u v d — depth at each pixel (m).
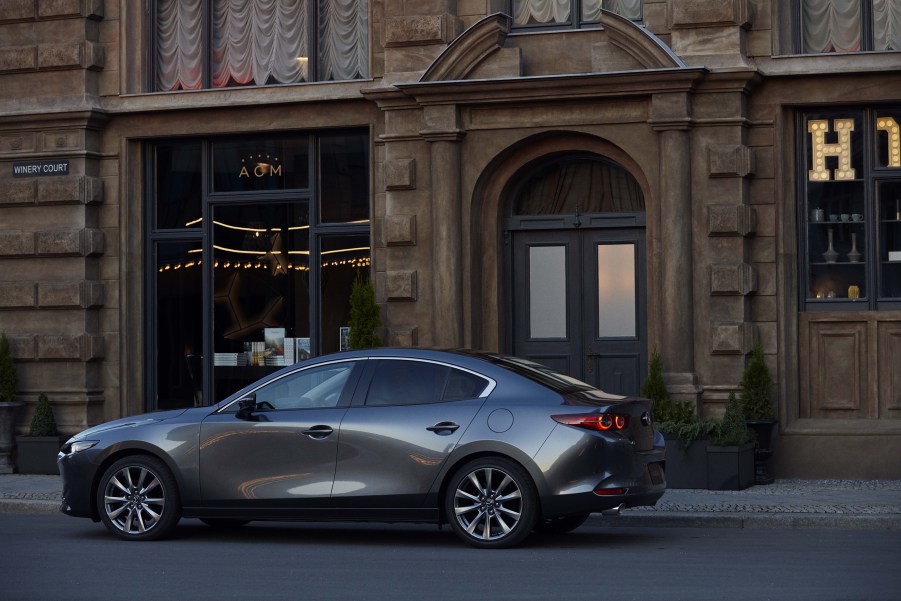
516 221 19.62
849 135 18.48
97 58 20.81
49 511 16.12
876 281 18.39
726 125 18.12
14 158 20.95
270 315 20.64
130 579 10.77
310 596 9.89
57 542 13.20
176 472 13.14
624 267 19.25
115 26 20.92
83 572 11.15
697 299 18.27
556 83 18.48
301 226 20.53
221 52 20.95
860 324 18.36
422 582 10.52
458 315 19.11
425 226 19.36
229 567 11.41
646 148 18.47
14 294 20.94
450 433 12.51
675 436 17.00
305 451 12.84
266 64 20.77
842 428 18.16
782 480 18.17
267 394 13.21
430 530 14.34
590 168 19.41
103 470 13.50
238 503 12.99
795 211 18.56
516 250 19.69
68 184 20.73
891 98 18.02
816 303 18.56
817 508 14.91
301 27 20.62
